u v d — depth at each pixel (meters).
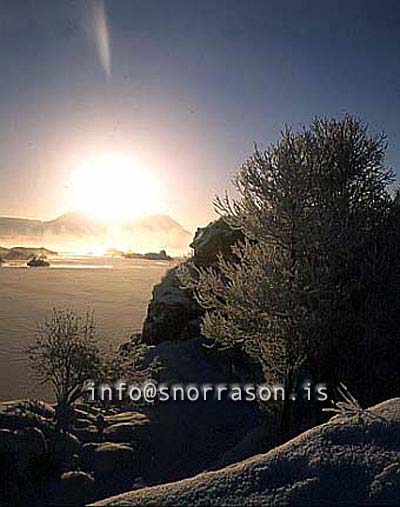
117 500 4.46
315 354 12.98
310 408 13.47
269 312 12.91
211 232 24.38
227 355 19.58
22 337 27.09
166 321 25.64
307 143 13.73
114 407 15.55
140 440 13.33
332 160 13.75
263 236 13.47
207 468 11.77
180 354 21.58
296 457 4.89
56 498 10.37
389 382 12.59
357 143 14.11
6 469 10.97
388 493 4.37
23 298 47.19
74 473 10.99
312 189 13.41
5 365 21.06
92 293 52.59
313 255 13.27
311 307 12.85
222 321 14.31
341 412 6.06
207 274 15.19
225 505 4.31
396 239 13.88
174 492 4.53
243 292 13.24
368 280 13.40
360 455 4.83
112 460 11.97
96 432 13.55
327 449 4.95
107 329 30.33
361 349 13.02
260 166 13.61
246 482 4.61
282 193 13.26
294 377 12.97
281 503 4.31
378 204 14.41
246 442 13.04
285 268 12.98
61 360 13.35
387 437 5.10
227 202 14.38
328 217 12.94
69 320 19.56
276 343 13.30
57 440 12.12
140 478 11.38
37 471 11.20
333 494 4.41
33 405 13.75
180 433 13.89
